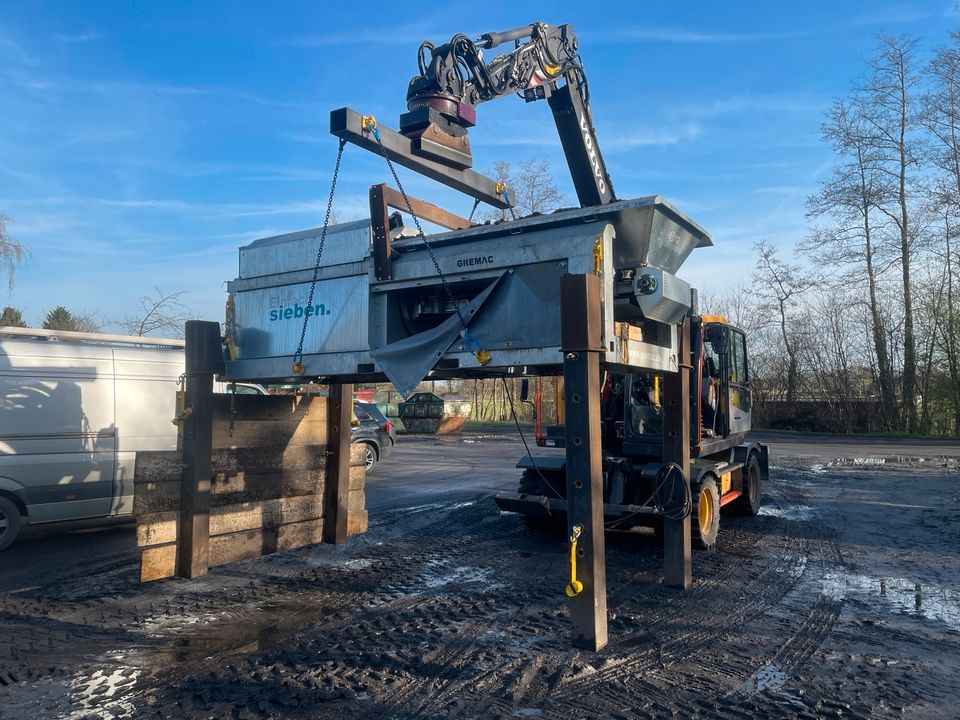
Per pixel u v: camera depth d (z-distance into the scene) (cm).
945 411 2916
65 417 823
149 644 499
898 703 409
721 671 455
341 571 704
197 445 643
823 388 3172
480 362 510
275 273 652
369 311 576
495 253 514
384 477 1472
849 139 3131
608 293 475
